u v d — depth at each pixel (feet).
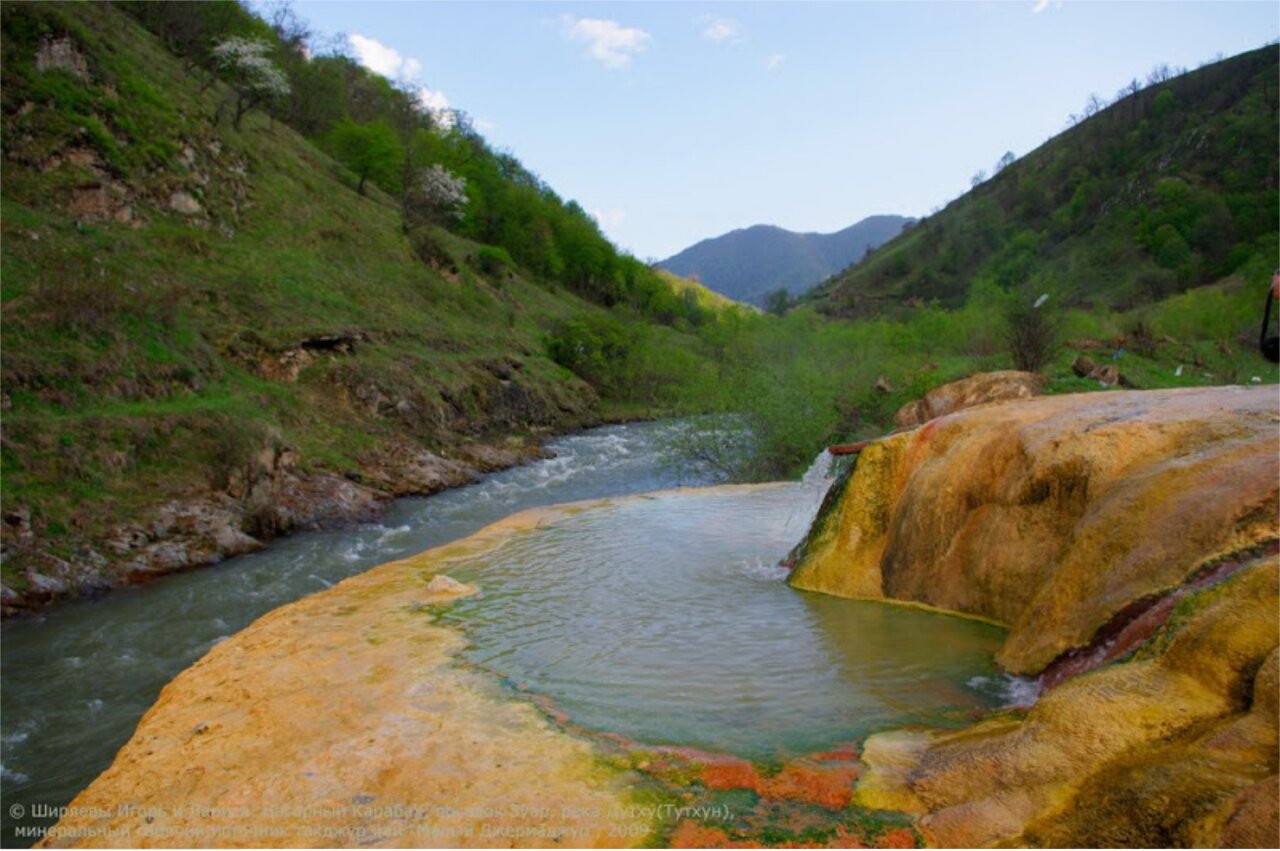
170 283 77.77
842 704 17.46
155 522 46.03
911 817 12.39
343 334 86.58
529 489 71.31
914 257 396.57
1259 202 259.80
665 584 29.55
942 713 16.62
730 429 69.72
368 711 17.87
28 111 84.17
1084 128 410.72
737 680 19.31
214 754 16.02
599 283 271.08
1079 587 17.89
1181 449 19.25
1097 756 11.97
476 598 28.12
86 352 54.03
